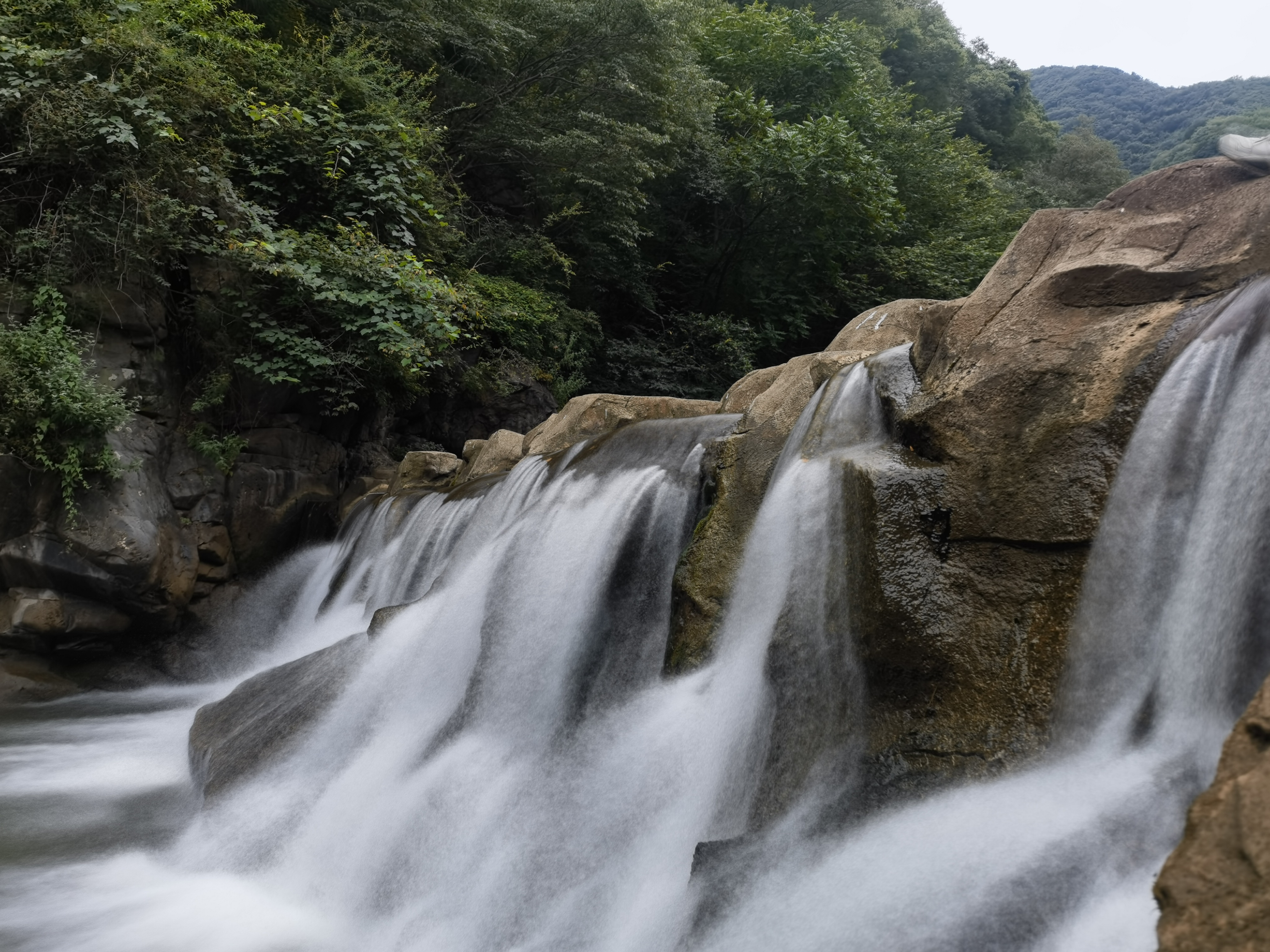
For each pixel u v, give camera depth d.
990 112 41.62
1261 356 3.13
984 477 3.84
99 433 8.60
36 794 6.02
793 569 4.44
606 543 6.01
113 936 4.14
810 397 5.60
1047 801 2.98
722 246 19.94
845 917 2.94
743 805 4.00
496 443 10.16
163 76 9.71
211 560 9.89
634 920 3.75
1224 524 3.02
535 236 15.97
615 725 4.96
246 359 10.28
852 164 18.28
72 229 9.06
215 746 6.18
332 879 4.68
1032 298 4.31
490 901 4.22
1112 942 2.35
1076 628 3.38
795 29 23.86
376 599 8.99
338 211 11.25
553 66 16.48
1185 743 2.90
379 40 14.11
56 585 8.54
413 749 5.64
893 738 3.59
